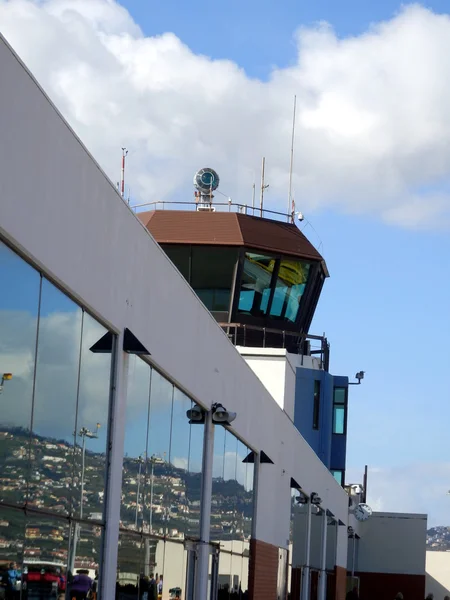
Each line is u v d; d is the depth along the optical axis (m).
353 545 71.50
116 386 20.03
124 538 20.84
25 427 15.59
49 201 15.98
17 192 14.66
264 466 38.16
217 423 28.95
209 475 28.56
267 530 38.78
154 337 22.44
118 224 19.69
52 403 16.78
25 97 14.81
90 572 18.94
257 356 46.03
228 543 32.16
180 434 25.61
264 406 37.44
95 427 19.06
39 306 16.06
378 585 72.06
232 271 56.69
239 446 33.53
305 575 48.88
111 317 19.42
